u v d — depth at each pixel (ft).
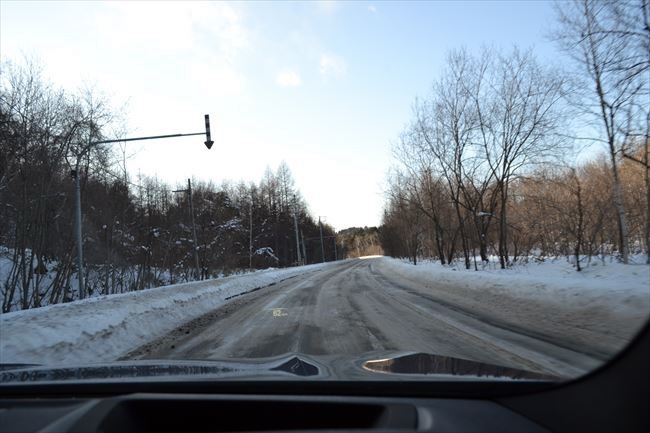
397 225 192.75
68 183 75.97
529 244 103.50
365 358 13.50
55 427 7.63
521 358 22.06
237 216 235.61
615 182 59.62
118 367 12.66
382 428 7.43
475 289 50.60
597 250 85.15
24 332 26.02
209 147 54.54
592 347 23.26
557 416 8.47
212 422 8.43
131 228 114.11
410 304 48.24
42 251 77.05
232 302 62.75
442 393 9.30
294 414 8.41
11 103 66.44
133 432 8.09
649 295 27.07
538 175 84.02
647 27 49.03
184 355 28.37
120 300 39.19
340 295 62.90
